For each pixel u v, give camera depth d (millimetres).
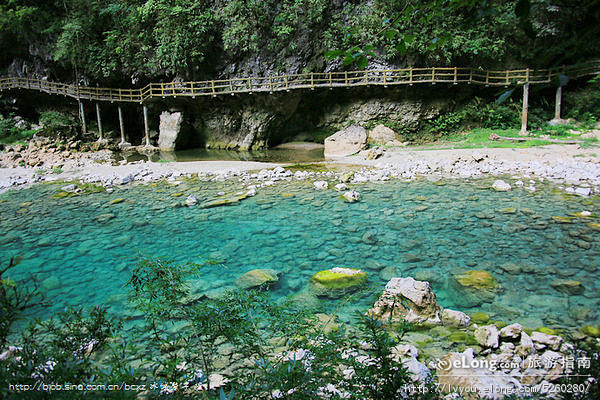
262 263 5969
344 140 16719
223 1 18438
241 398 1764
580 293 4625
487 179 11250
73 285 5320
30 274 5699
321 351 2211
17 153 17297
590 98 17094
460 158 13539
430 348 3479
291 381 1770
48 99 22938
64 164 15750
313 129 20391
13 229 7973
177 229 7711
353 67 18203
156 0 18375
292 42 18156
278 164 14914
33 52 22172
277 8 18047
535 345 3402
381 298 4105
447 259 5820
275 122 19516
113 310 4500
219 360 3178
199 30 18000
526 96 16344
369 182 11500
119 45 19797
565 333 3760
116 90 21656
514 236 6633
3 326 1589
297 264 5891
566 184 10297
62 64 21328
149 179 12906
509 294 4676
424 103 18000
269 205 9250
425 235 6875
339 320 4059
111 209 9352
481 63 17406
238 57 18938
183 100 19625
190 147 21156
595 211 7840
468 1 1771
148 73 20344
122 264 6062
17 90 22375
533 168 12125
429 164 13281
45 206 9812
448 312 3994
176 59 18531
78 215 8914
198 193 10742
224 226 7801
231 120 19812
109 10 19469
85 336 1971
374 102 18484
